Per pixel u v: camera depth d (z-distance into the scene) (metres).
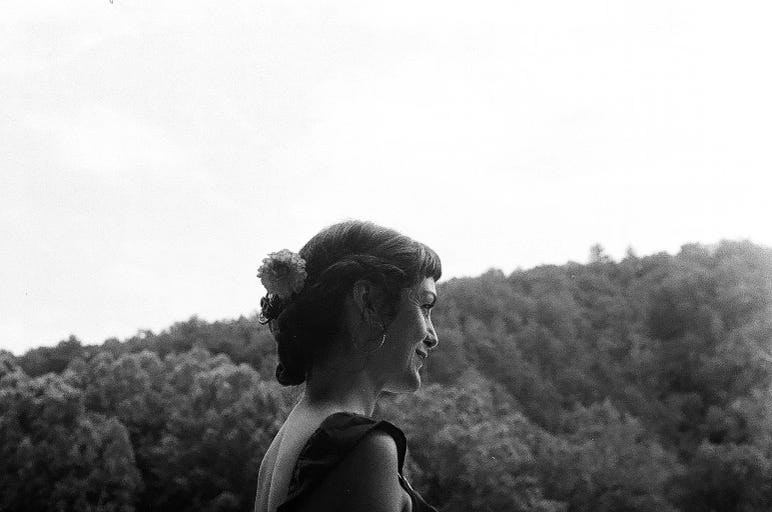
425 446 82.38
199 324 103.12
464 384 100.69
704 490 92.81
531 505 81.31
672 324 120.44
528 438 90.69
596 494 87.75
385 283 1.70
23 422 75.94
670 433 107.50
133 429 81.50
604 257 138.25
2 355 93.88
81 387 83.38
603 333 119.12
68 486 73.62
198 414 81.69
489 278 124.12
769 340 116.62
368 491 1.51
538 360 115.25
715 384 110.25
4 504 73.31
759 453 93.12
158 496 78.31
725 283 119.56
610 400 111.56
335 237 1.76
